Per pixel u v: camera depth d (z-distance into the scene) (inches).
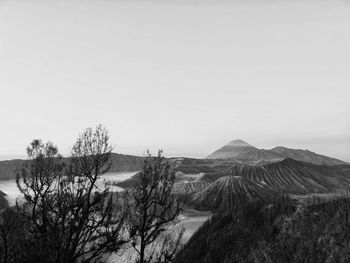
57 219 436.8
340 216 3287.4
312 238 3186.5
